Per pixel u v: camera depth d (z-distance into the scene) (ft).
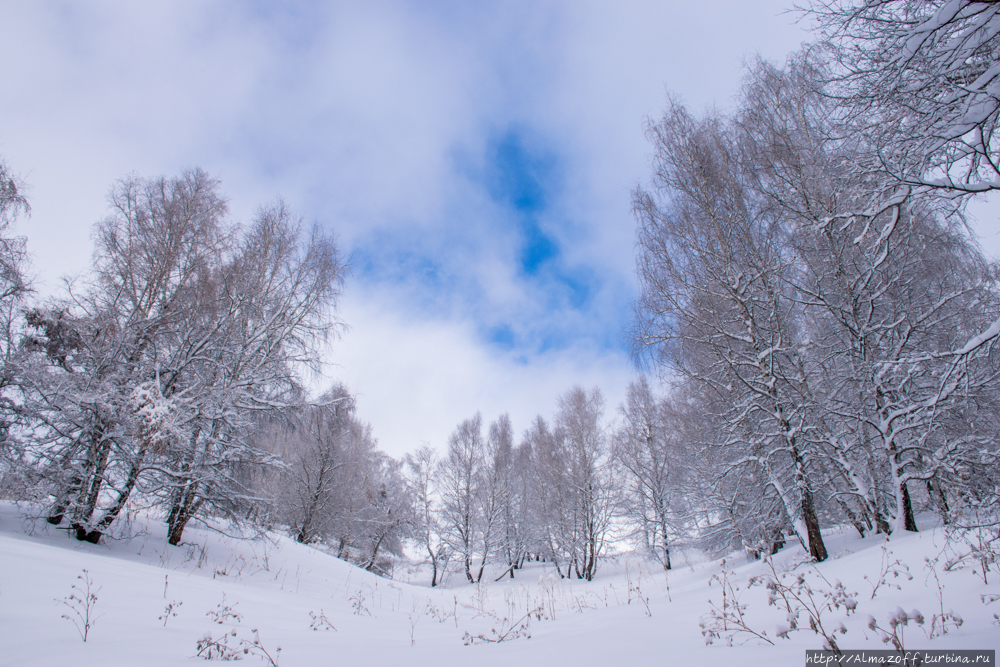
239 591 25.76
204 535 43.60
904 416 27.55
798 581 12.01
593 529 75.87
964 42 12.41
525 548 88.94
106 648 11.00
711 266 35.58
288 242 46.39
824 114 17.99
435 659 11.34
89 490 32.86
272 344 43.34
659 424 61.46
